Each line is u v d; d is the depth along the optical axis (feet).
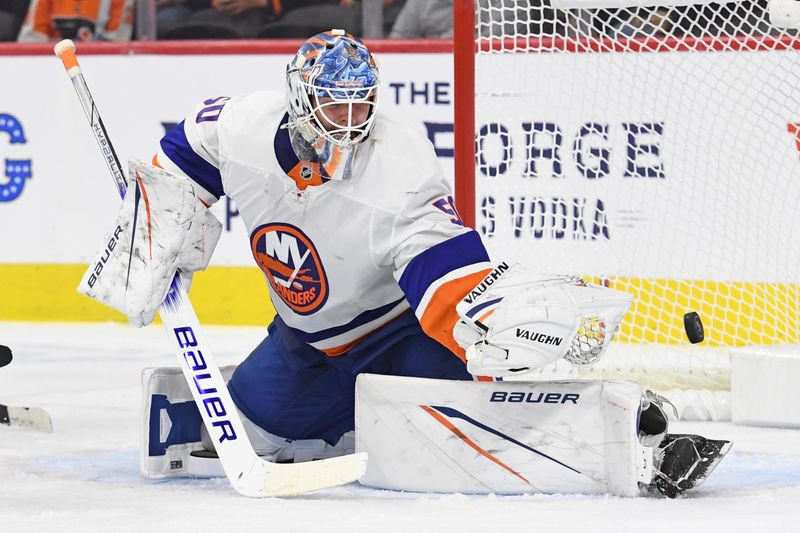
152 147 58.54
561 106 46.39
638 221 47.26
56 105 59.16
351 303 25.62
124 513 22.22
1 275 59.98
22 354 50.42
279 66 57.36
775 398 35.17
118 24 59.82
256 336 54.03
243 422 28.40
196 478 26.78
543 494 24.08
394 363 26.99
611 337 23.91
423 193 24.31
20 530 20.66
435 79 55.57
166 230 25.34
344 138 23.72
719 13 45.34
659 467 23.85
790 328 47.55
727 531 20.03
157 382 26.32
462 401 24.27
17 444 32.04
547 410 23.97
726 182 47.39
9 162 59.72
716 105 47.14
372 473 24.93
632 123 47.06
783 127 46.70
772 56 46.52
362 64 23.47
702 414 36.88
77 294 59.21
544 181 46.06
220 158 25.36
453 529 20.29
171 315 25.52
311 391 27.63
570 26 43.62
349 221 24.49
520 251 45.32
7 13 61.21
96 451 30.89
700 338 27.25
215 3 59.41
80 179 59.06
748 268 47.60
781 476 27.04
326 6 58.59
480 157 43.93
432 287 24.06
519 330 23.26
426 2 57.21
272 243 25.57
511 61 46.29
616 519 21.13
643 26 46.50
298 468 23.79
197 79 58.08
